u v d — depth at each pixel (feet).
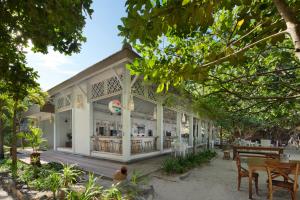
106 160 30.78
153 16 5.17
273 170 15.40
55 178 15.05
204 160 33.04
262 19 7.07
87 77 32.68
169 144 43.19
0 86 20.36
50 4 11.93
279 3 4.09
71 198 11.91
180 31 7.00
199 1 4.94
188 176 23.08
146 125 51.83
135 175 17.35
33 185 16.34
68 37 17.02
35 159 24.43
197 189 18.33
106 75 32.12
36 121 53.78
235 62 6.83
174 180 20.76
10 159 29.66
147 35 5.34
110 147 32.27
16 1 12.21
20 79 19.13
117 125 48.08
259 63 11.57
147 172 23.02
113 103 29.99
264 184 20.66
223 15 8.37
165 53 8.65
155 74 7.00
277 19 6.76
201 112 8.30
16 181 18.15
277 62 11.18
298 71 10.58
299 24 3.91
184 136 53.06
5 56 17.65
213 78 9.51
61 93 44.52
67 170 16.53
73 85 38.27
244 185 19.93
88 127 35.45
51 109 45.75
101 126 42.96
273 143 77.82
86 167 25.23
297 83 10.50
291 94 9.90
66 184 15.20
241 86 11.29
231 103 11.14
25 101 28.76
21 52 18.74
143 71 7.43
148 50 8.29
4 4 12.57
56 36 16.25
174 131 59.93
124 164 27.43
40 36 15.46
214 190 18.16
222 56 7.03
